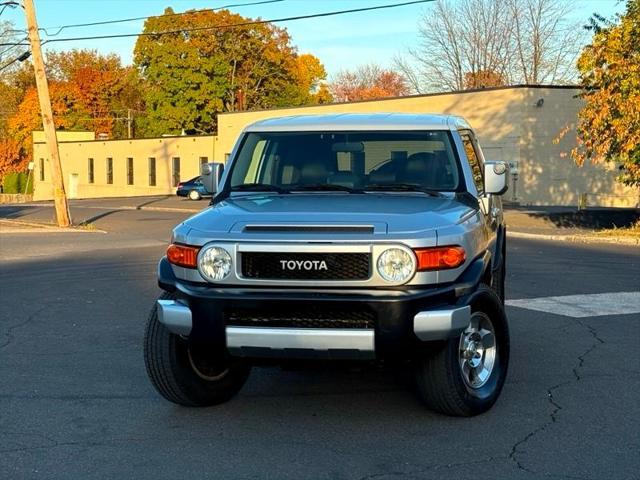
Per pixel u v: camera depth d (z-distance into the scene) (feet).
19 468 17.11
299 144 23.38
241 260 18.47
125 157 212.02
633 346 27.89
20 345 29.09
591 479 16.29
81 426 19.89
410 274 17.98
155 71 225.76
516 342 28.53
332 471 16.83
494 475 16.52
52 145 96.94
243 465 17.22
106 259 58.75
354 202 20.81
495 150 124.88
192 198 169.99
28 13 94.89
